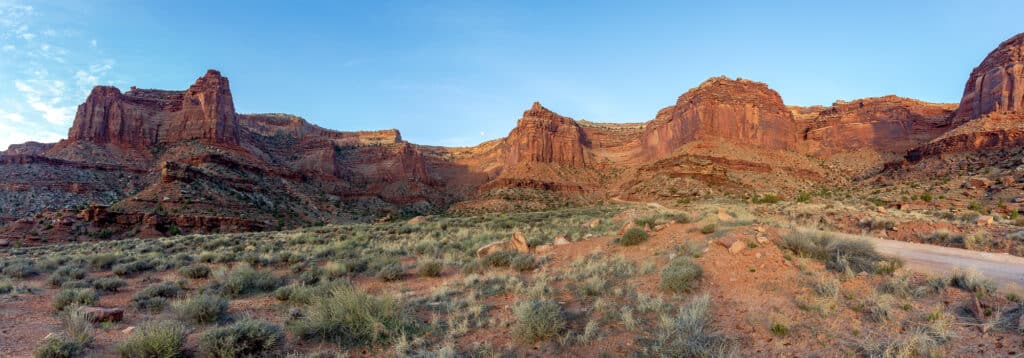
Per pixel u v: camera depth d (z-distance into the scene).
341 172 153.25
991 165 62.12
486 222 36.88
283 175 115.69
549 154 151.38
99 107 110.25
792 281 8.89
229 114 121.75
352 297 8.72
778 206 33.19
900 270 9.11
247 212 75.25
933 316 6.77
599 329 7.73
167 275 16.33
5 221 63.84
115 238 55.31
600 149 172.62
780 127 128.38
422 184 162.25
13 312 10.16
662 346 6.73
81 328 8.04
